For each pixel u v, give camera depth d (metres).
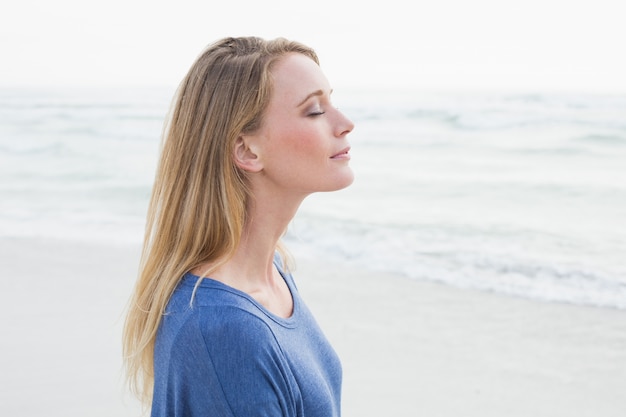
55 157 19.05
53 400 4.66
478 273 8.30
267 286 1.62
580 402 4.98
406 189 14.44
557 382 5.28
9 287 7.28
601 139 18.62
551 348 5.93
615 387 5.21
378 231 10.56
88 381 4.94
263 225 1.57
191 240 1.51
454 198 13.60
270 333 1.42
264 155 1.49
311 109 1.49
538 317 6.71
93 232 10.32
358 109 23.56
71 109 26.52
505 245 9.81
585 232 10.59
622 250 9.46
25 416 4.47
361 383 5.19
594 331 6.34
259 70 1.47
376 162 17.55
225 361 1.37
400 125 21.88
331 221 11.17
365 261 8.77
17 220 11.43
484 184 14.74
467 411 4.80
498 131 20.56
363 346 5.89
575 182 14.61
